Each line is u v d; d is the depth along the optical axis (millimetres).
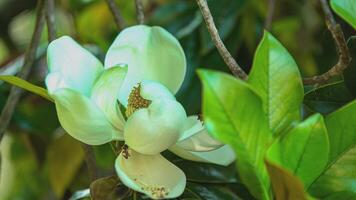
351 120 1223
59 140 1942
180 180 1306
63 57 1330
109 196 1319
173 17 1976
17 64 1993
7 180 2297
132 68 1364
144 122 1276
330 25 1360
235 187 1423
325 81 1338
